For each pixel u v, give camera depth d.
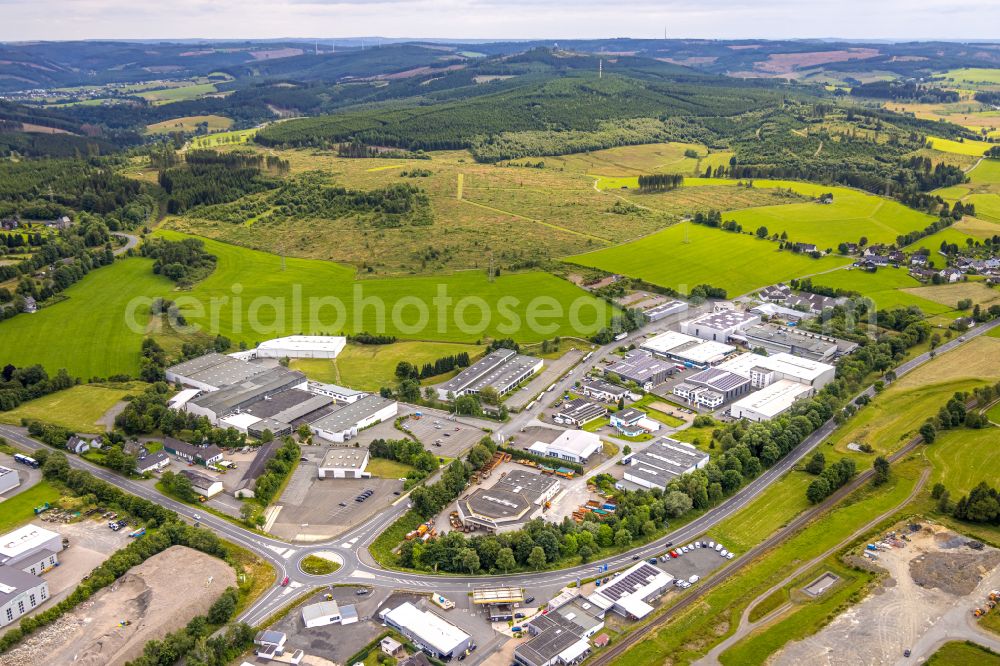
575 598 197.62
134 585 198.62
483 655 178.62
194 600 190.88
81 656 174.12
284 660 174.88
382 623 188.00
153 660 172.38
